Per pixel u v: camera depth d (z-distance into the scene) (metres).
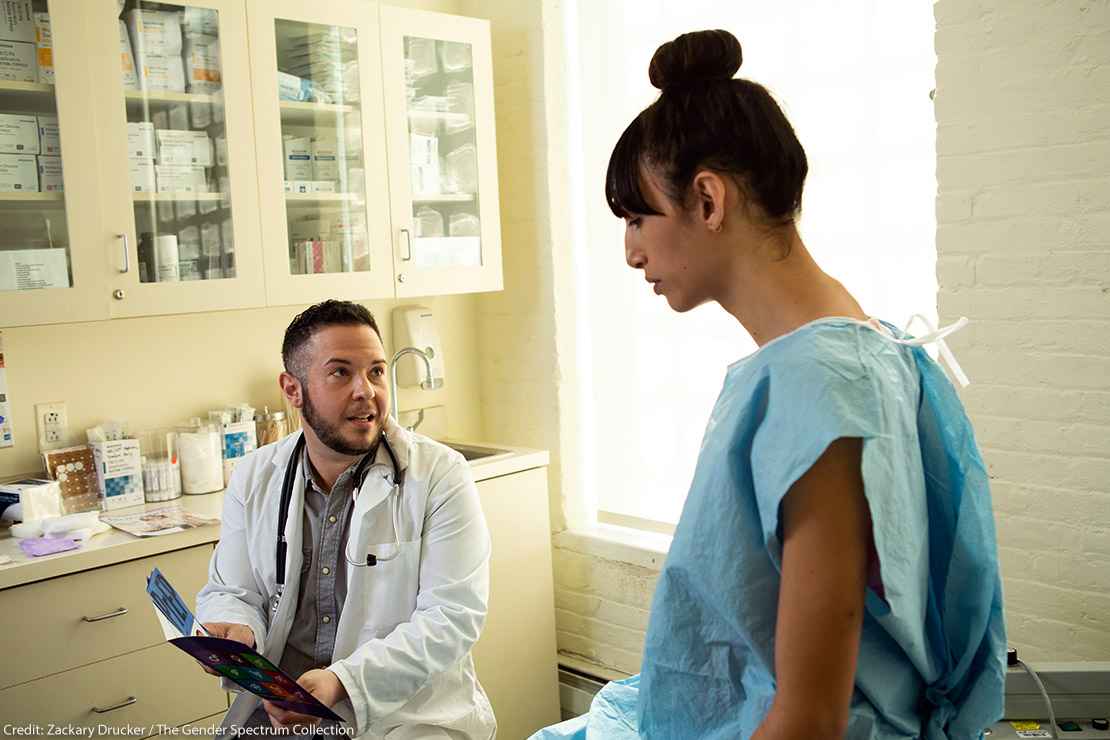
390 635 1.79
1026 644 2.31
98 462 2.62
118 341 2.81
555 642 3.26
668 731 1.02
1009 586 2.33
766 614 0.93
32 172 2.31
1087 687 1.72
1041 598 2.28
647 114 0.99
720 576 0.94
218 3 2.59
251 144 2.67
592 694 3.30
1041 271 2.21
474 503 1.96
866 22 2.62
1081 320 2.16
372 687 1.71
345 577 1.91
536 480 3.19
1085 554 2.21
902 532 0.90
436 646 1.79
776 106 0.97
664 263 1.01
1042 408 2.24
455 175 3.20
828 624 0.85
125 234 2.43
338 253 2.90
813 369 0.88
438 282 3.13
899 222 2.61
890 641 0.97
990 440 2.32
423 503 1.91
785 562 0.87
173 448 2.78
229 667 1.53
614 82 3.24
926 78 2.53
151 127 2.50
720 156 0.94
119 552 2.26
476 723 1.91
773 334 0.98
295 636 1.92
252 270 2.69
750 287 0.98
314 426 1.88
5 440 2.61
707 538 0.95
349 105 2.91
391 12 2.98
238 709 1.88
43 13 2.31
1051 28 2.14
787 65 2.80
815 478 0.86
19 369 2.63
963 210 2.31
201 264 2.60
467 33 3.17
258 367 3.10
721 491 0.94
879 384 0.90
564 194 3.36
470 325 3.63
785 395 0.89
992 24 2.22
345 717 1.69
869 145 2.65
